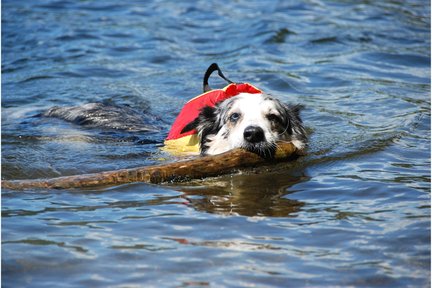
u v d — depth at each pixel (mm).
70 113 14148
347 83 16172
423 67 17547
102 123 13703
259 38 20141
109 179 9836
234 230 8211
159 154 11727
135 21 22203
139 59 18500
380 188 9641
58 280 7027
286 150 10820
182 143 11906
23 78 16953
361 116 13750
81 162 11359
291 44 19625
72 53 18891
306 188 9781
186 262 7371
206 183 10008
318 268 7223
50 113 14391
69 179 9789
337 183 9961
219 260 7414
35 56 18656
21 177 10688
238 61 18078
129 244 7820
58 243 7848
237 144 10469
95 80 16891
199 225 8359
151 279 7027
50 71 17469
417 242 7758
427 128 12781
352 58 18250
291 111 11617
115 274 7133
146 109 14891
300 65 17688
